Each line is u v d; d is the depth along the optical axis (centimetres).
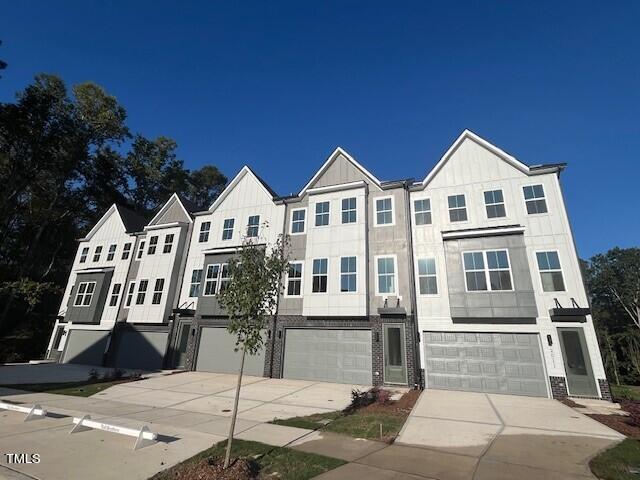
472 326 1527
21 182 3108
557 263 1480
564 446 733
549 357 1380
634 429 873
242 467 571
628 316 4834
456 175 1784
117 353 2312
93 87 3516
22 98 2944
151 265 2395
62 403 1130
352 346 1669
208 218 2364
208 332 2048
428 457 661
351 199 1902
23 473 552
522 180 1655
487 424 919
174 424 891
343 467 600
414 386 1487
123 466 588
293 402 1205
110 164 3841
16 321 3045
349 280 1747
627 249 4912
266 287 684
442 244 1691
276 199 2127
